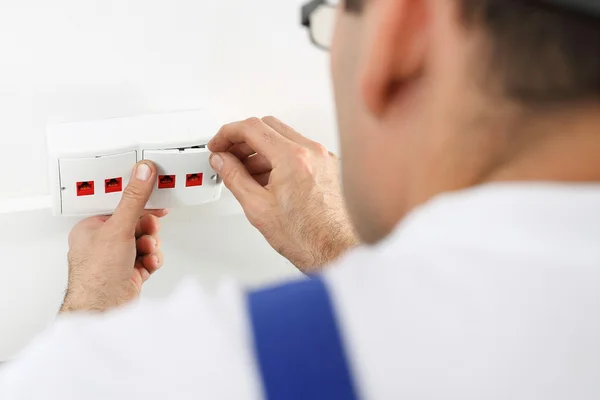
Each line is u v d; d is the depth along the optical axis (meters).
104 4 0.57
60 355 0.29
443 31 0.27
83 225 0.72
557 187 0.26
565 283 0.26
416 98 0.29
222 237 0.79
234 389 0.27
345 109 0.33
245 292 0.30
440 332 0.26
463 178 0.28
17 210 0.68
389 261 0.29
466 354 0.26
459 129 0.28
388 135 0.31
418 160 0.30
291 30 0.64
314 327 0.28
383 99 0.29
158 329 0.29
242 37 0.63
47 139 0.63
